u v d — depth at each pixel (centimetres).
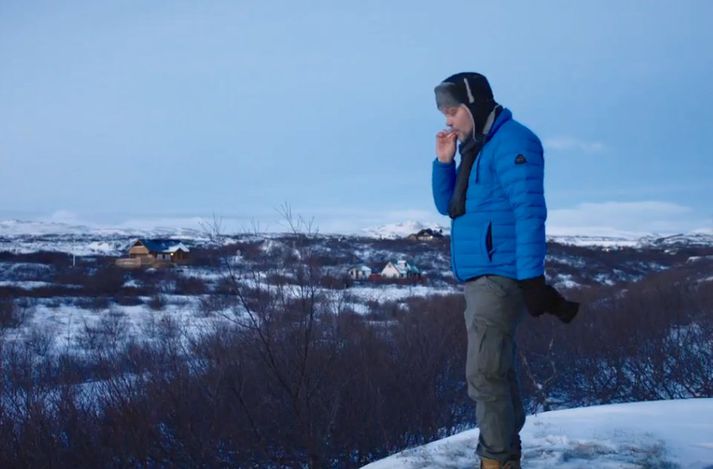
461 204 310
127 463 1000
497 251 299
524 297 282
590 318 1875
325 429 1021
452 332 1391
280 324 977
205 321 1124
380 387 1112
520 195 286
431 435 1159
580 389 1716
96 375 1157
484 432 308
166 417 1045
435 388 1227
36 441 960
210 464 1018
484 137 306
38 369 1181
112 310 2495
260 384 1033
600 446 392
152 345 1205
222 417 1027
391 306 1498
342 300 1097
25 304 2936
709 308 1914
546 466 364
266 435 1034
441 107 316
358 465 1081
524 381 1582
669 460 366
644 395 1667
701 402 506
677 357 1673
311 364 1003
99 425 1010
